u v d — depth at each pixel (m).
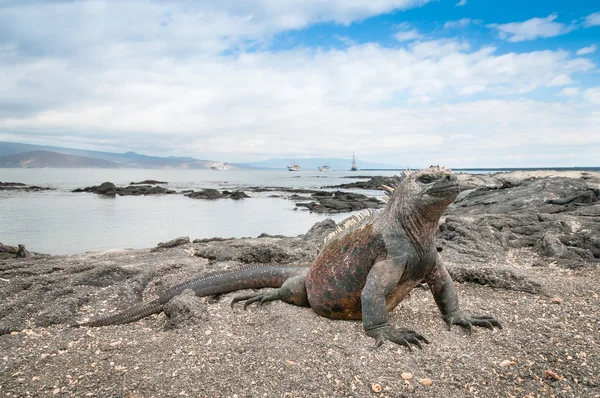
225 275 0.91
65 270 1.08
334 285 0.72
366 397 0.50
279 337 0.66
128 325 0.78
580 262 1.21
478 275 0.96
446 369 0.56
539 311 0.76
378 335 0.64
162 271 1.11
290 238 1.68
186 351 0.63
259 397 0.50
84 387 0.53
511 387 0.51
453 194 0.63
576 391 0.50
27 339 0.70
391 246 0.66
